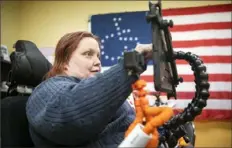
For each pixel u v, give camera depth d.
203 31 2.65
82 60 0.79
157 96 1.66
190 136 0.98
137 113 0.51
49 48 3.03
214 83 2.59
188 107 0.60
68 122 0.58
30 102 0.71
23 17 3.12
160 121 0.48
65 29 3.04
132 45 2.80
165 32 0.53
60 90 0.63
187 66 2.61
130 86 0.54
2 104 0.96
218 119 2.57
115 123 0.75
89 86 0.58
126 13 2.85
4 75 1.60
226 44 2.61
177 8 2.72
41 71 1.16
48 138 0.65
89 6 3.01
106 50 2.85
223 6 2.64
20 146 0.94
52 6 3.09
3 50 1.81
